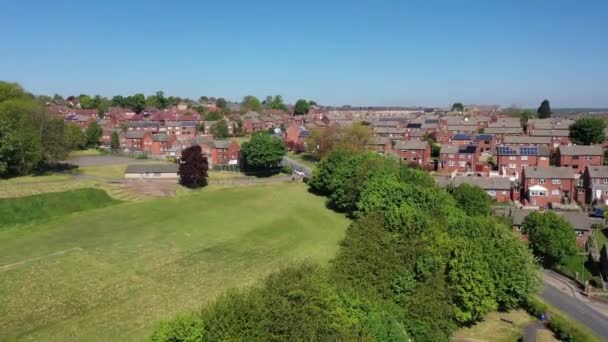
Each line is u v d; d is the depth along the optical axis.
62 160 140.62
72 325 55.19
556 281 74.56
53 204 100.25
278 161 144.88
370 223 64.88
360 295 48.41
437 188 88.06
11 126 117.69
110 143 189.50
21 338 52.25
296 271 48.88
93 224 92.06
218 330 38.47
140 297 62.28
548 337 56.44
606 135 173.88
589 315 63.00
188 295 62.84
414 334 49.66
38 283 65.81
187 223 93.69
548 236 78.62
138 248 79.81
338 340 39.56
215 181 129.25
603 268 76.00
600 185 110.06
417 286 53.81
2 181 111.69
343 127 171.50
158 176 126.81
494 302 56.91
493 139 179.12
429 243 59.22
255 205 107.38
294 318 39.88
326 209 106.12
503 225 68.62
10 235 85.19
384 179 90.44
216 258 76.25
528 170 114.56
